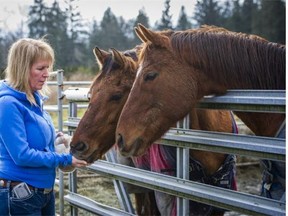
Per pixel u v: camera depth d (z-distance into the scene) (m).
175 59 2.09
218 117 2.64
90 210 2.95
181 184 2.19
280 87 2.07
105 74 2.59
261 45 2.08
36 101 2.09
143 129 2.04
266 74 2.06
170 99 2.04
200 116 2.50
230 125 2.74
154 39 2.10
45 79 2.05
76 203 3.13
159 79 2.05
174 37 2.14
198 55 2.08
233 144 1.88
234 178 2.70
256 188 5.25
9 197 1.96
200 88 2.11
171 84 2.04
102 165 2.90
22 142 1.90
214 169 2.59
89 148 2.48
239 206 1.82
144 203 3.38
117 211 2.68
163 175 2.33
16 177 1.96
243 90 1.94
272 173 2.12
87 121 2.51
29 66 1.97
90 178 5.60
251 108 1.86
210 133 2.05
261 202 1.75
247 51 2.07
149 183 2.40
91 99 2.58
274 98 1.72
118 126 2.09
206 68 2.08
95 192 5.09
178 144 2.22
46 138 2.04
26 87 1.98
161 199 2.62
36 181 2.00
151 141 2.09
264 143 1.76
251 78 2.07
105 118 2.52
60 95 3.65
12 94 1.95
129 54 2.81
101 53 2.75
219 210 2.70
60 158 2.03
